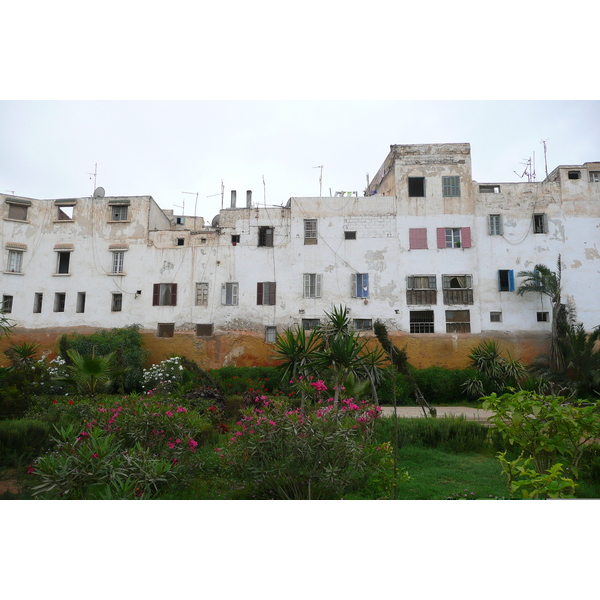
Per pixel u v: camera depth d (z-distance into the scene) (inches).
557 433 261.4
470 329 1135.0
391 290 1165.7
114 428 339.3
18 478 311.9
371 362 673.6
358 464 271.4
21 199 1242.0
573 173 1205.1
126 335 1115.3
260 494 284.4
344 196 1272.1
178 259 1217.4
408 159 1216.8
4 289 1195.9
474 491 306.2
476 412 824.3
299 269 1194.0
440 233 1181.1
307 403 370.9
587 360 976.3
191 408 551.8
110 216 1248.2
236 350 1159.6
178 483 295.6
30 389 534.6
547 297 1139.9
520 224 1176.2
